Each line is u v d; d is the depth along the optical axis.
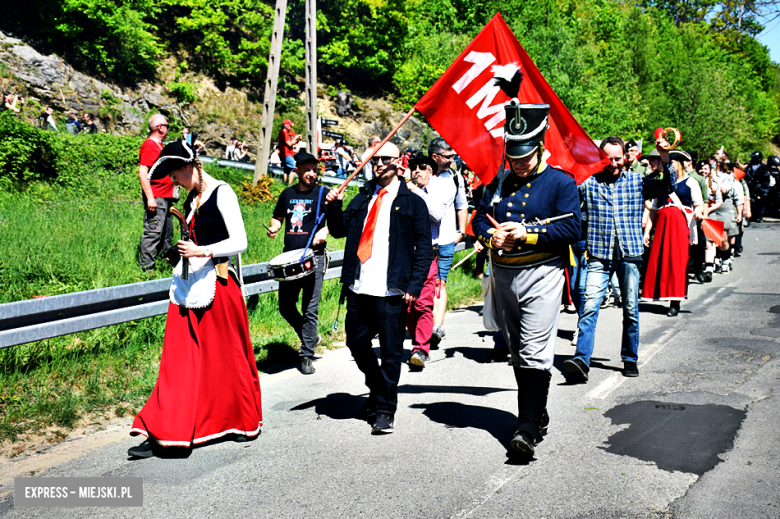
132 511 3.25
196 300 4.06
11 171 12.41
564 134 5.73
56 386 4.99
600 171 5.58
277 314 7.45
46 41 24.56
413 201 4.48
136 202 12.45
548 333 3.79
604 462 3.76
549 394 5.12
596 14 47.53
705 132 41.53
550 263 3.77
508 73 3.77
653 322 7.92
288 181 16.59
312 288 5.94
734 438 4.09
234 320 4.21
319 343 6.95
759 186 20.92
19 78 22.25
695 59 47.53
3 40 23.05
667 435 4.16
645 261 8.19
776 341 6.73
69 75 23.91
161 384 4.05
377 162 4.50
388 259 4.38
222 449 4.11
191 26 29.72
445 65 35.84
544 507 3.21
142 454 4.00
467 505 3.24
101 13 25.02
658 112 42.62
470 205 10.20
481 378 5.70
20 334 4.59
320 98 32.78
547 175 3.83
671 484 3.45
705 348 6.53
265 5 32.91
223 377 4.16
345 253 4.54
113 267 7.58
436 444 4.09
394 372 4.36
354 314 4.47
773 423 4.34
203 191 4.11
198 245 4.12
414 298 4.35
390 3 34.66
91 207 11.15
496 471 3.65
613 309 8.87
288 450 4.06
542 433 4.16
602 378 5.56
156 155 7.57
